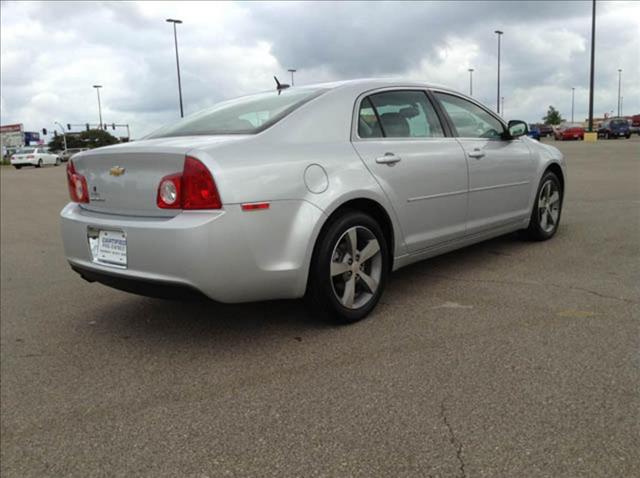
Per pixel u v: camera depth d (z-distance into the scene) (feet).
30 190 57.21
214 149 10.06
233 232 9.87
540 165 17.79
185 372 10.30
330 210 11.06
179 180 9.97
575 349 10.08
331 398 8.91
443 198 13.92
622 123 132.36
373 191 11.92
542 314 11.91
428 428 7.88
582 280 14.14
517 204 16.94
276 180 10.43
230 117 12.34
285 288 10.71
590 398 8.40
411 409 8.40
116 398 9.55
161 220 10.16
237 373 10.07
